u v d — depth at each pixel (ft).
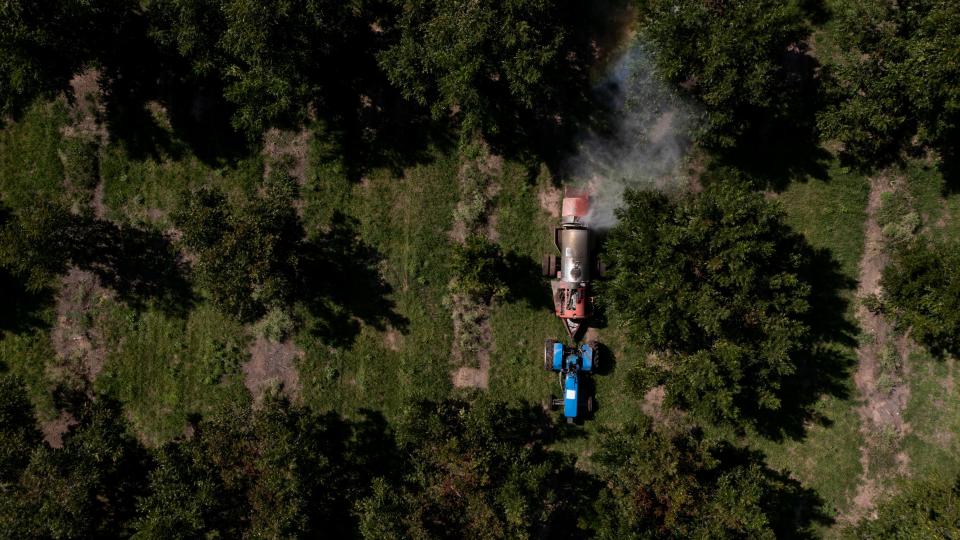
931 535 80.89
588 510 89.25
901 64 80.74
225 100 98.22
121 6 87.45
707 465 85.61
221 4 82.64
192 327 98.73
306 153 98.43
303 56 84.23
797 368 95.91
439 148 98.07
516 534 83.71
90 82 98.07
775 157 95.71
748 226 79.92
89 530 97.04
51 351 98.89
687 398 83.71
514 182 97.91
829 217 95.35
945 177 93.56
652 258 82.23
